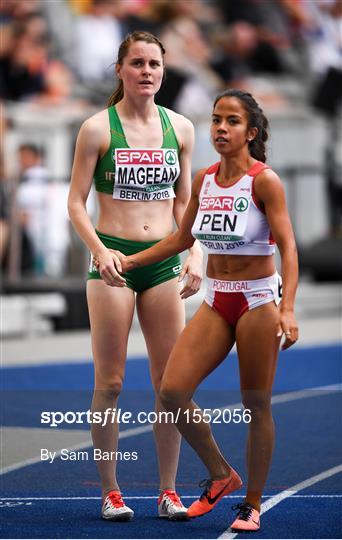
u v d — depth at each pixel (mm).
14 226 34250
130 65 12336
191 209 12133
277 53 48438
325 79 44531
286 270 11391
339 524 11992
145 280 12586
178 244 12258
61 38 42594
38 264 35188
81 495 13531
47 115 40656
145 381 22922
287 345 11305
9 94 41188
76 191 12516
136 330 34344
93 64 43125
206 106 44688
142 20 44844
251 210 11547
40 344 30594
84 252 35469
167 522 12188
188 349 11812
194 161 37406
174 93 35969
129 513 12172
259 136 11789
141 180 12484
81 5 43312
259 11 48062
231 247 11664
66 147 38594
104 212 12680
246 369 11812
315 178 41250
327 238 42656
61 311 33969
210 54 46344
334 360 27703
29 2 42094
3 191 34312
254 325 11664
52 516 12406
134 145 12469
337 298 41281
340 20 51719
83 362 26531
